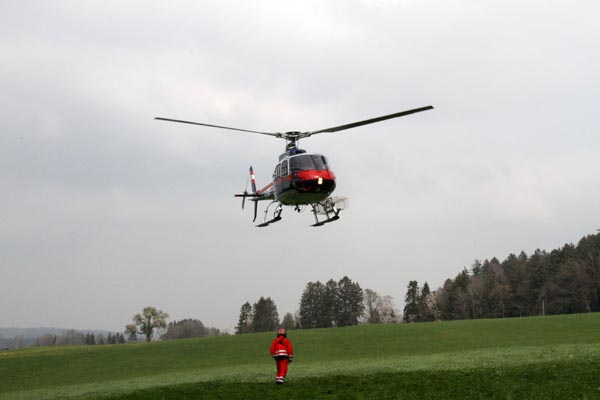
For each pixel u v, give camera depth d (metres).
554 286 131.00
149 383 30.70
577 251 143.88
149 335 144.12
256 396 19.97
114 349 70.81
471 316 157.62
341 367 32.84
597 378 19.52
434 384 20.23
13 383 51.34
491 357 31.95
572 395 17.50
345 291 167.00
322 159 30.44
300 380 22.62
